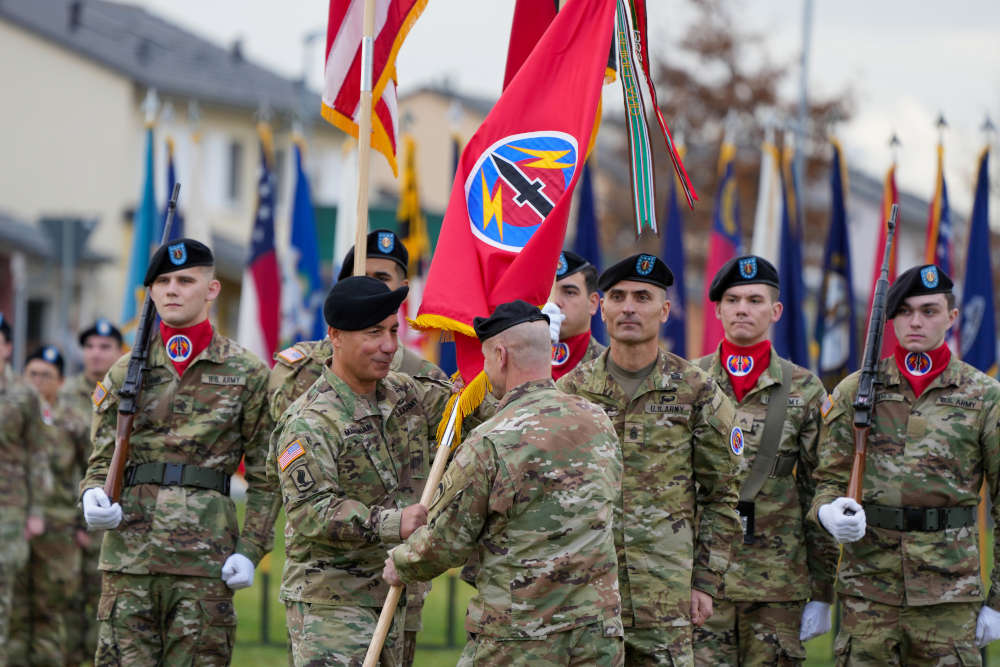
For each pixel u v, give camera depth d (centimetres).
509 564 1152
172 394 1606
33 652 2236
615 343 1471
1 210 6944
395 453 1361
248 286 2856
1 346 2109
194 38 8481
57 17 7462
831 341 2492
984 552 2555
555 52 1435
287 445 1304
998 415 1552
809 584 1616
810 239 6494
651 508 1432
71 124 6981
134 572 1567
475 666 1166
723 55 6291
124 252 7000
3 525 2062
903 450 1578
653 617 1411
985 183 2541
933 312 1575
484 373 1338
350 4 1636
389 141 1658
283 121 7569
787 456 1620
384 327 1312
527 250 1350
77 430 2275
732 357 1650
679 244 2662
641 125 1483
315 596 1318
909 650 1586
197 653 1578
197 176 2917
